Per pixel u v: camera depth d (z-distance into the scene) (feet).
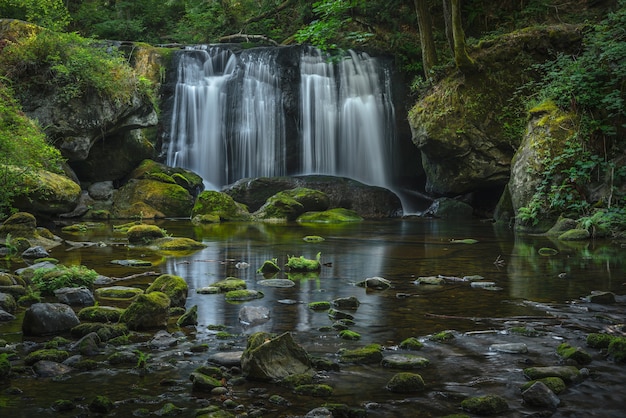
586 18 67.31
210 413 10.06
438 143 59.31
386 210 68.74
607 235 40.70
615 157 45.60
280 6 93.25
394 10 79.92
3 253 30.66
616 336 14.98
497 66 59.06
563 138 46.73
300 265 26.48
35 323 15.31
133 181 64.18
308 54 77.15
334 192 68.80
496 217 56.49
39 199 47.09
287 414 10.21
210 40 95.09
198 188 68.64
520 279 23.82
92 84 57.62
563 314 17.53
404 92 76.33
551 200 45.39
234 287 21.58
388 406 10.60
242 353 12.80
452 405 10.65
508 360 13.15
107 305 18.74
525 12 70.08
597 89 47.70
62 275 21.35
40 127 52.95
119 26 95.14
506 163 58.44
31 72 56.65
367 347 13.74
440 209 66.03
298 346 12.66
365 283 22.47
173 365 12.83
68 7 97.86
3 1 68.39
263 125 76.89
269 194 68.74
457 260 29.68
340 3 68.13
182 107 76.38
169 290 19.03
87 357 13.43
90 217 58.49
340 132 76.48
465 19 74.95
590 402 10.72
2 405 10.57
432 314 17.61
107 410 10.34
